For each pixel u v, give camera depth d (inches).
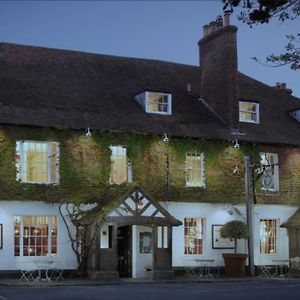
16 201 865.5
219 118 1059.3
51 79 1003.9
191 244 984.9
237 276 970.1
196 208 989.2
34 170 888.9
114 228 856.9
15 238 865.5
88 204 906.7
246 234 959.6
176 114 1027.9
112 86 1046.4
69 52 1099.3
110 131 924.0
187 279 888.9
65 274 882.1
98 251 847.7
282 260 1024.9
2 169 860.6
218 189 1008.9
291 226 1034.1
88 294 646.5
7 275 848.9
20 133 874.8
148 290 702.5
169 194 965.8
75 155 907.4
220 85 1066.1
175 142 981.2
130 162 946.1
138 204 874.1
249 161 1016.9
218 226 1003.3
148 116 992.9
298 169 1088.8
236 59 1056.2
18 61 1021.2
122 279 867.4
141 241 924.6
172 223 884.6
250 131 1055.6
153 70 1149.1
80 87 1009.5
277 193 1060.5
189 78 1170.6
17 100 914.1
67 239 891.4
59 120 900.0
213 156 1010.7
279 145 1069.1
